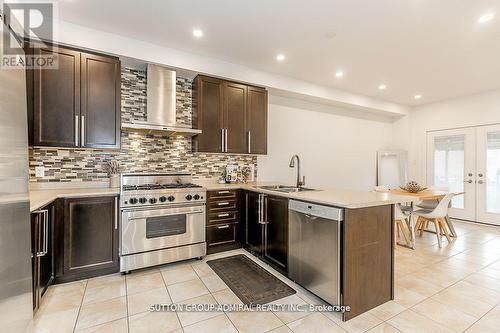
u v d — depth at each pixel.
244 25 2.60
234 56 3.33
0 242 1.11
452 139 5.36
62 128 2.54
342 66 3.63
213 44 3.01
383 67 3.65
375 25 2.56
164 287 2.33
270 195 2.80
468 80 4.20
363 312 1.98
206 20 2.51
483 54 3.21
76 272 2.41
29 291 1.45
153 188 2.82
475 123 5.00
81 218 2.42
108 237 2.54
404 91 4.83
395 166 5.89
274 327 1.78
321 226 2.06
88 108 2.66
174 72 3.20
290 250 2.44
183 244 2.88
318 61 3.46
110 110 2.77
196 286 2.36
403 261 3.02
